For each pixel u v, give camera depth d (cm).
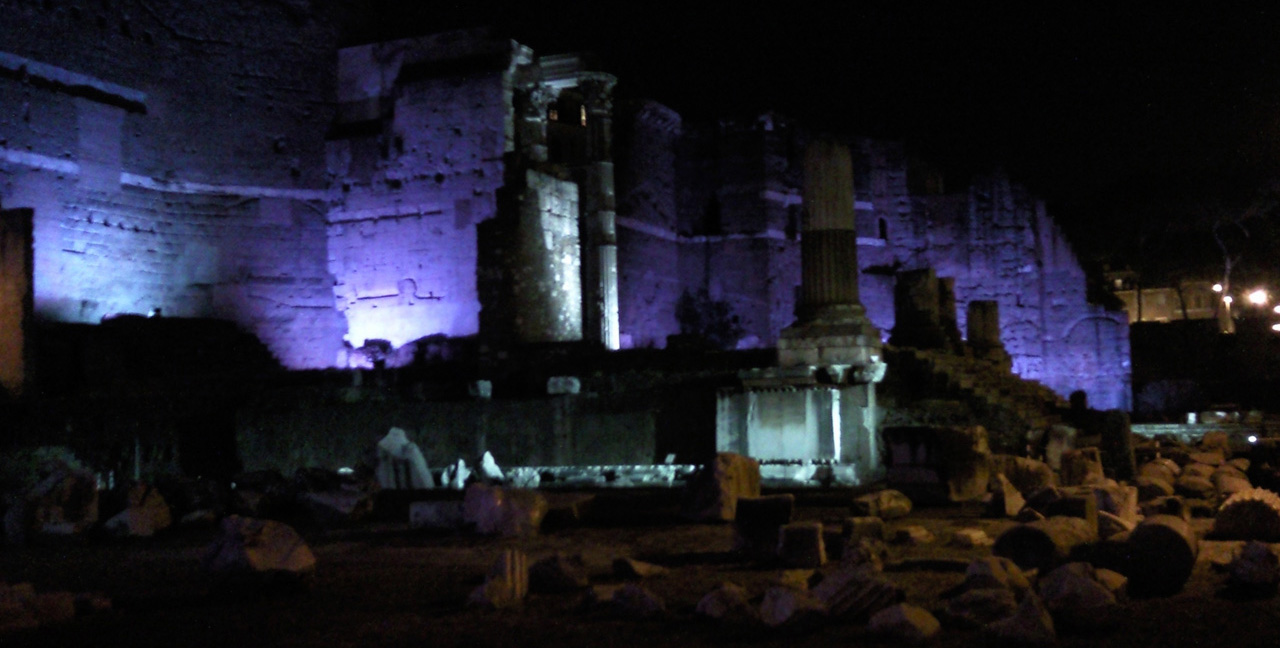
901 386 1864
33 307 1989
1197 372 4075
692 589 768
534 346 2180
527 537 1079
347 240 2620
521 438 1820
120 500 1281
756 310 3334
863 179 3619
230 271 2548
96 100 2339
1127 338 3606
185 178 2503
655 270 3275
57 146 2252
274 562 785
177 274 2481
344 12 2736
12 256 1966
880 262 3641
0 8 2158
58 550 1088
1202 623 629
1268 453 1566
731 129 3397
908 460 1251
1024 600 602
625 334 3047
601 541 1034
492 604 712
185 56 2523
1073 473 1302
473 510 1134
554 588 769
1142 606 681
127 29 2419
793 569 835
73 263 2267
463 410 1859
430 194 2522
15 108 2175
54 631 678
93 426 1889
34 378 1975
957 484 1238
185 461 1959
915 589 734
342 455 1923
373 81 2645
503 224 2266
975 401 1844
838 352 1533
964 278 3706
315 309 2617
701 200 3434
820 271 1564
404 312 2533
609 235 2548
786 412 1550
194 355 2389
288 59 2645
